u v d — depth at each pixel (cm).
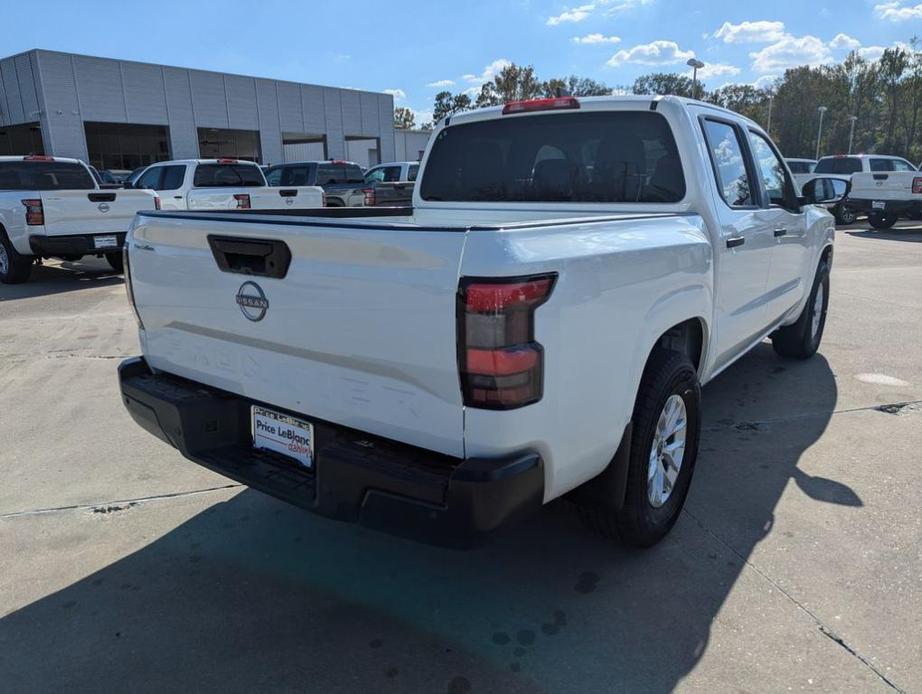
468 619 266
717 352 370
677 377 291
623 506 282
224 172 1346
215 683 235
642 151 363
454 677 236
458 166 438
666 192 356
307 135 4447
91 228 1027
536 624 262
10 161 1089
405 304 210
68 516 347
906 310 812
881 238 1661
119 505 358
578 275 221
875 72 8725
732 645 248
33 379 566
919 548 307
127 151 4453
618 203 373
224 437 286
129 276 313
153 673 239
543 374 210
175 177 1309
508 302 198
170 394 291
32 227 978
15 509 354
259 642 255
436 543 213
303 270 234
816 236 553
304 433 257
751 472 386
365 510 224
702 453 411
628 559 303
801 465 394
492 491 203
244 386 274
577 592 281
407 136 5688
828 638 250
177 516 347
